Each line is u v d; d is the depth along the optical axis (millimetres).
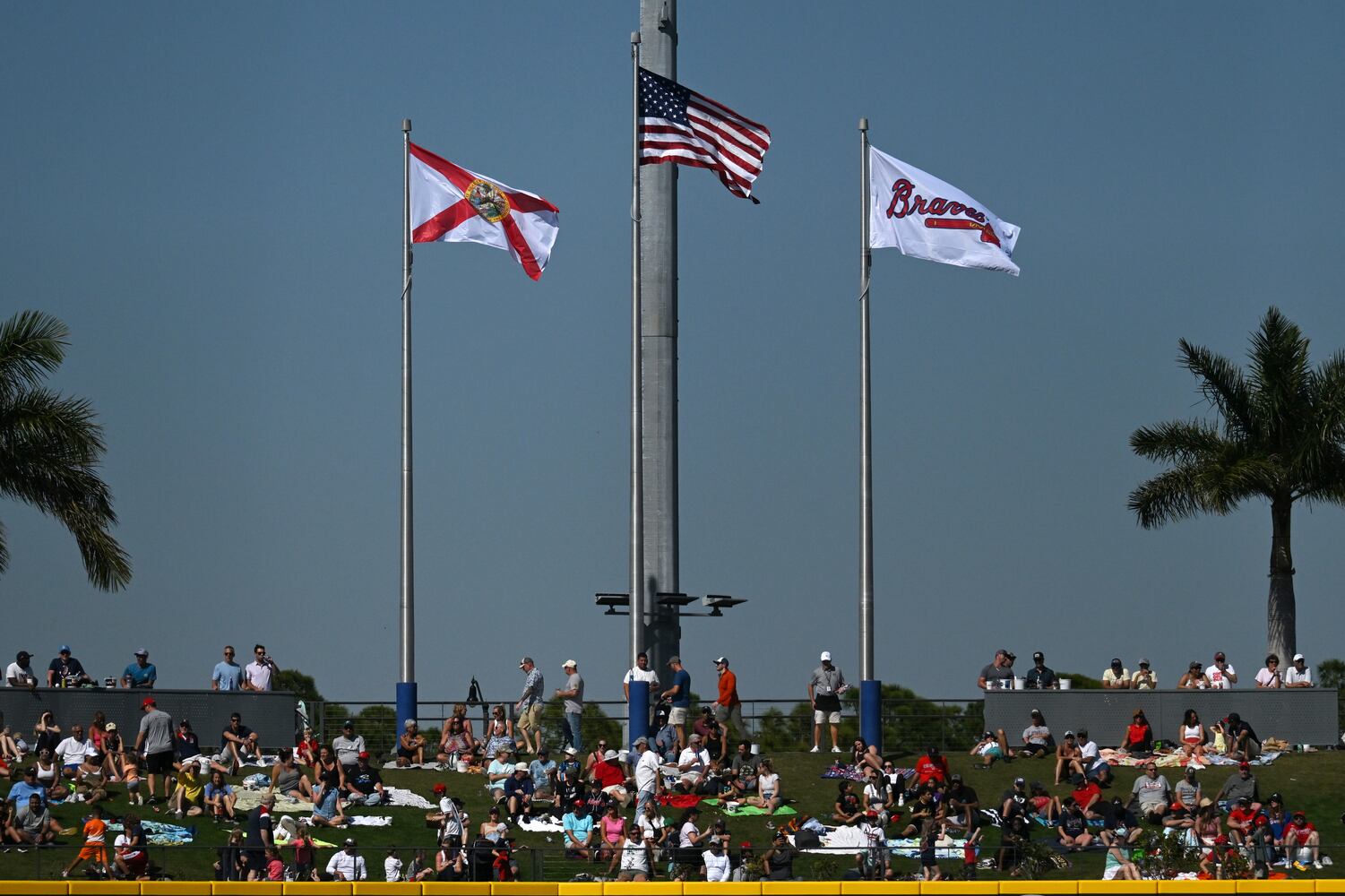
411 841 84438
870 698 99188
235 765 94375
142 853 77375
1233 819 87500
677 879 78562
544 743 103188
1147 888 73000
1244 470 112438
